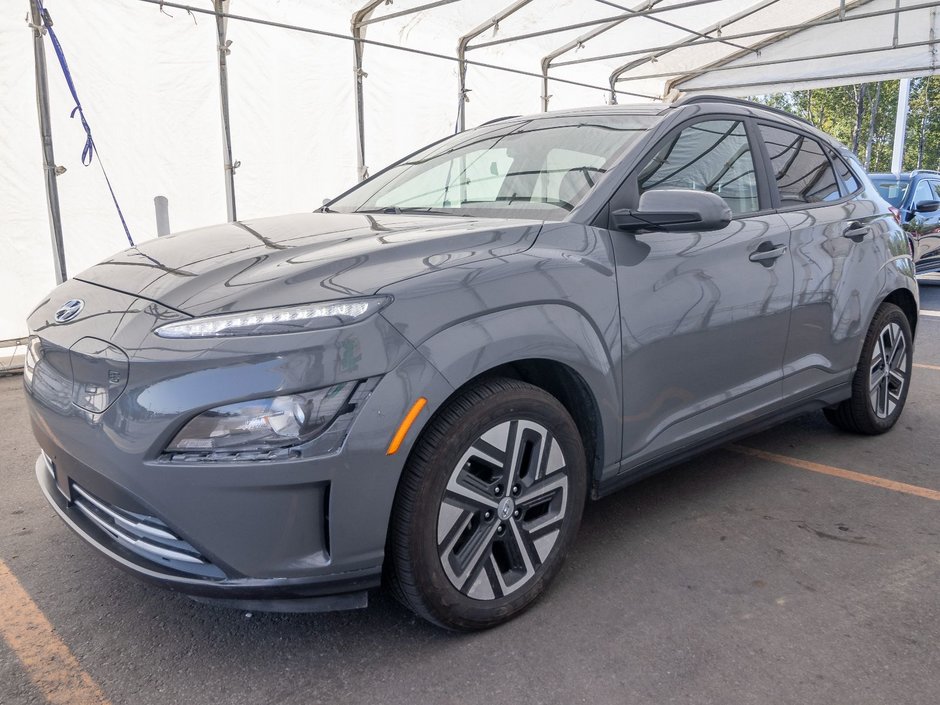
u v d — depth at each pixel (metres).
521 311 2.09
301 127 7.67
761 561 2.61
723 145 3.03
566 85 11.09
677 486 3.29
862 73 11.79
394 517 1.93
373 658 2.05
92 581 2.47
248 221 2.76
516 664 2.03
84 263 6.34
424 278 1.96
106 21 6.22
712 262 2.71
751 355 2.94
